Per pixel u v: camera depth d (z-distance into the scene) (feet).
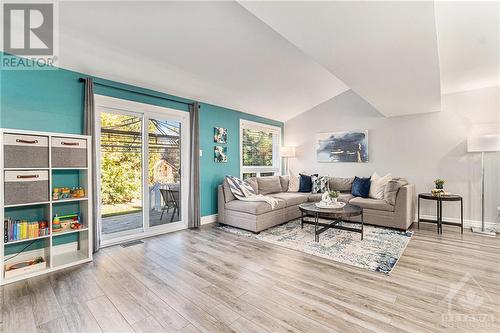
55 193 8.75
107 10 7.39
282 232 12.92
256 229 12.63
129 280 7.59
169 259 9.29
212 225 14.60
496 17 7.94
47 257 8.98
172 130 13.92
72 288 7.11
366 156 17.48
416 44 7.06
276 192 17.72
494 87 13.50
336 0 5.20
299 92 16.81
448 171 14.69
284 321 5.58
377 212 13.69
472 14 7.80
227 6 7.78
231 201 14.34
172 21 8.20
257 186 16.37
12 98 8.60
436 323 5.46
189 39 9.32
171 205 13.79
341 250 10.09
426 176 15.35
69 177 9.78
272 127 20.76
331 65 8.49
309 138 20.45
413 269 8.27
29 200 7.92
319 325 5.43
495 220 13.44
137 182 12.39
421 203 15.52
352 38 6.79
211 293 6.81
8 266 7.88
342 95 18.61
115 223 12.06
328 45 7.19
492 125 13.53
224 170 16.52
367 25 6.14
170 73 11.57
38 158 8.14
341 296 6.61
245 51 10.75
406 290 6.90
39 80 9.18
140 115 12.42
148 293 6.82
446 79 12.86
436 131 15.05
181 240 11.66
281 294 6.74
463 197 14.26
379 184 14.89
